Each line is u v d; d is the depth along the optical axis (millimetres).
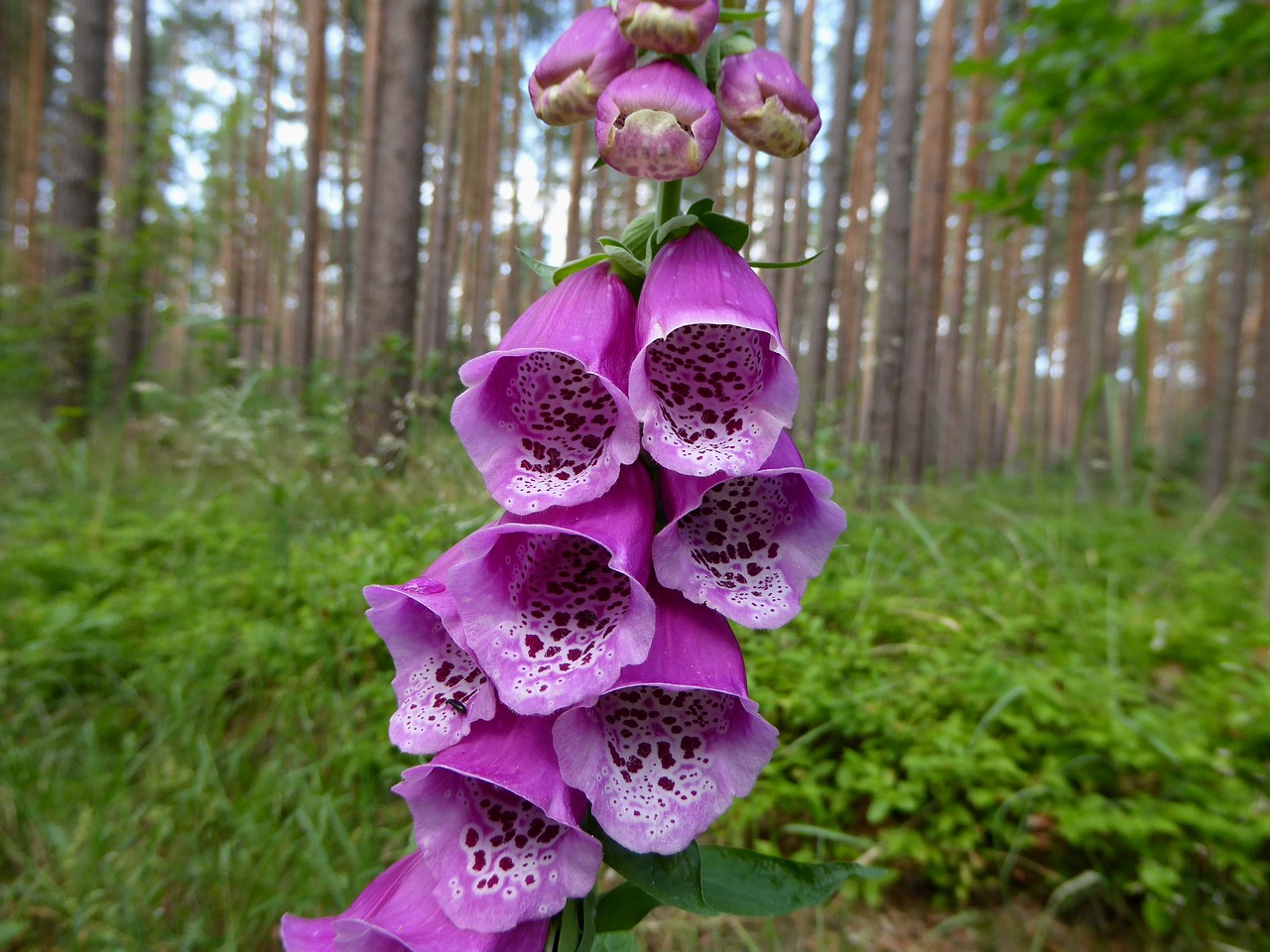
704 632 1138
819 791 2975
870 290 23969
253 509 5492
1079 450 3170
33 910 2520
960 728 3203
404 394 6238
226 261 26062
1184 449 23734
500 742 1158
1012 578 4504
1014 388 29312
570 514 1100
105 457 6941
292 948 1258
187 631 3854
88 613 3979
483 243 23562
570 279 1188
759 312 1081
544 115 1238
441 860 1102
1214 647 4031
